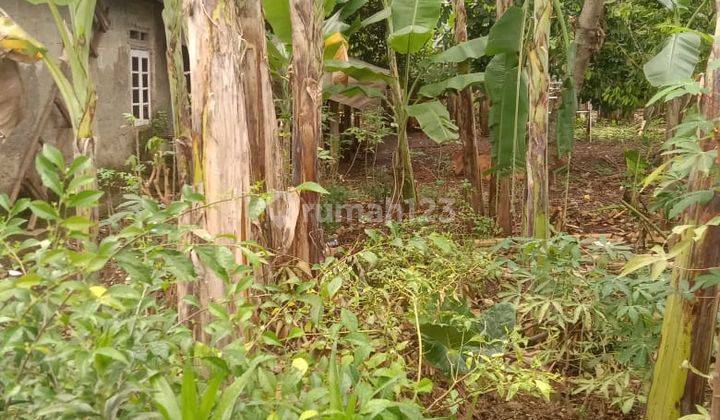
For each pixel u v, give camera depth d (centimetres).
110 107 1034
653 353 334
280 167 444
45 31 883
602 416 356
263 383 197
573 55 652
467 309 344
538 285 376
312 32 447
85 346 162
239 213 304
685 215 279
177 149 472
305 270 373
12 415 162
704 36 272
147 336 183
